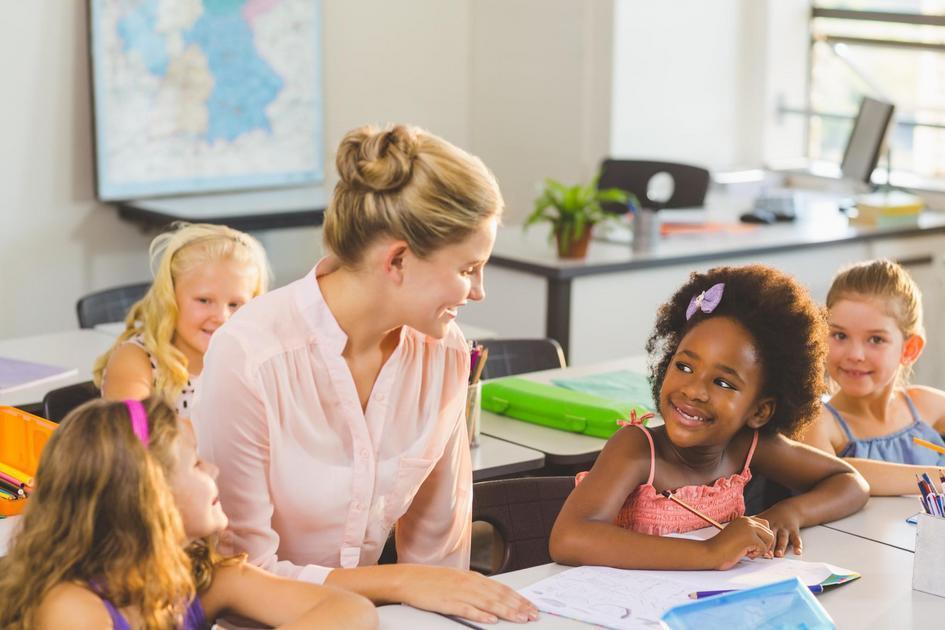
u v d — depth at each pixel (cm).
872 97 536
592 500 176
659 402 187
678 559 169
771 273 181
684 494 184
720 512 187
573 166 569
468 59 607
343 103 568
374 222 149
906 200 500
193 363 263
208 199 519
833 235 463
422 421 171
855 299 232
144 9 500
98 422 143
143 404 148
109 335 343
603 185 513
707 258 430
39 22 482
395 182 147
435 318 157
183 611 151
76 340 336
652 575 168
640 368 321
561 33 565
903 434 238
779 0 587
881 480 208
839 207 513
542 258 416
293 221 490
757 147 600
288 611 152
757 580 165
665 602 158
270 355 157
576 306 407
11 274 490
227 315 259
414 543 184
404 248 150
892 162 576
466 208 147
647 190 507
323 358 160
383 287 155
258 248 267
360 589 160
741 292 178
